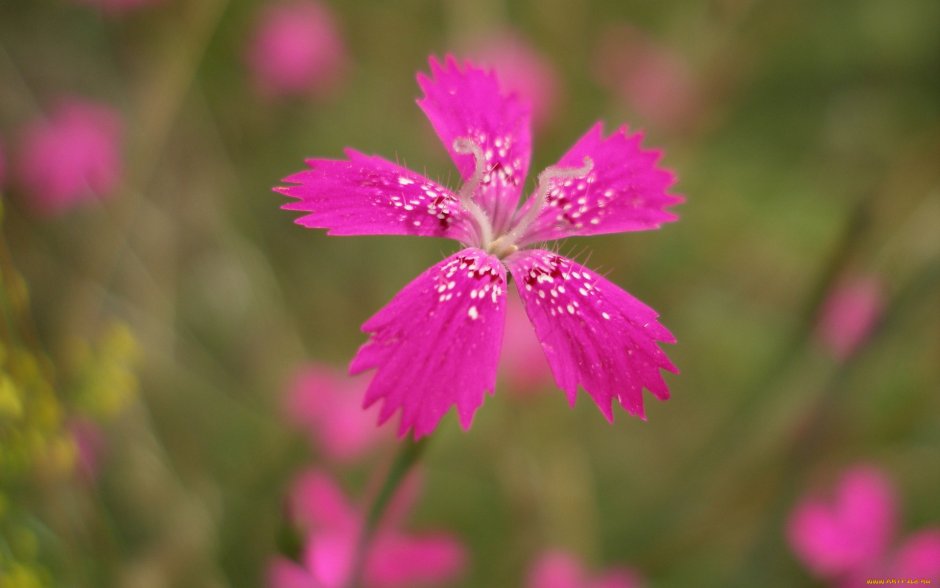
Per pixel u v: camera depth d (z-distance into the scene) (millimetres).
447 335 108
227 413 148
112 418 133
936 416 151
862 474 138
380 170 111
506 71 161
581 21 180
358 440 142
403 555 131
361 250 168
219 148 161
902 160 153
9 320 115
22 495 121
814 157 192
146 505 133
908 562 137
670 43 181
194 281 154
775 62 196
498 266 110
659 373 109
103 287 144
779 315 170
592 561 145
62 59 161
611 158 116
